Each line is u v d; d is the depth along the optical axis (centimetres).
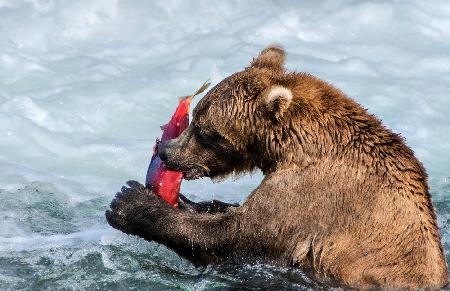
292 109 1130
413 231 1082
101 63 2038
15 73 1961
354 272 1084
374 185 1094
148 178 1244
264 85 1152
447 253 1281
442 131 1830
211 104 1169
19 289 1160
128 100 1884
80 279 1189
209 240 1158
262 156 1164
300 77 1176
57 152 1689
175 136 1223
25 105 1811
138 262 1233
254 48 2102
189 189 1583
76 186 1554
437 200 1527
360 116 1138
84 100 1869
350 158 1108
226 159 1191
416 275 1071
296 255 1116
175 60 2059
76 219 1411
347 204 1096
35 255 1259
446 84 2016
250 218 1133
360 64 2064
